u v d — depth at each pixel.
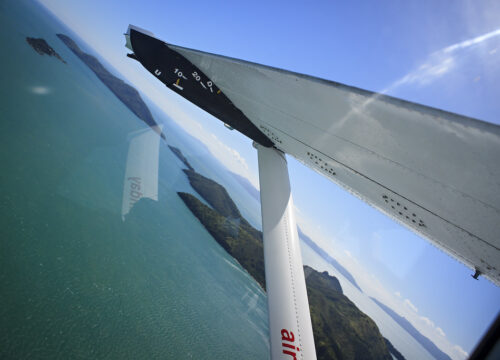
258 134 8.27
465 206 3.43
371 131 3.97
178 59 7.62
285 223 6.79
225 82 7.23
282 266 5.94
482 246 3.82
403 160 3.84
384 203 5.54
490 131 2.38
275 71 5.00
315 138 5.77
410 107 3.00
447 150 2.99
